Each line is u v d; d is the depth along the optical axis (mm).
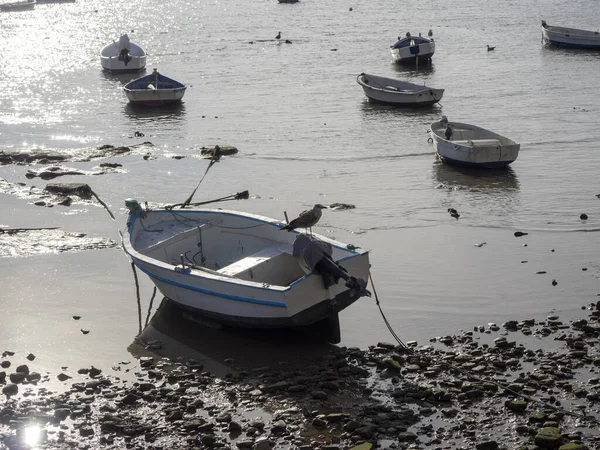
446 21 78188
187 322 17250
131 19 89250
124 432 12781
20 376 14586
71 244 21688
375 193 25906
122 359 15422
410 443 12258
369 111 38906
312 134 34281
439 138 29281
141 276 19625
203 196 25953
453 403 13398
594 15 79750
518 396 13406
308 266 15367
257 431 12680
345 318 17031
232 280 15883
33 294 18500
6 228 22859
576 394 13414
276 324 15734
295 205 24781
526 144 31703
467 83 46031
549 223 22719
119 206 25016
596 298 17500
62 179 27969
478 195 25453
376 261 20062
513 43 62594
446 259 20109
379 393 13820
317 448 12117
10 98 44062
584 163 28750
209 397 13859
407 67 52375
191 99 42938
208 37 70562
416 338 15922
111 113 39781
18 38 72938
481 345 15438
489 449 12031
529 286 18297
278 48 62406
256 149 31906
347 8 93750
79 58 59688
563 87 43656
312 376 14516
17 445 12461
